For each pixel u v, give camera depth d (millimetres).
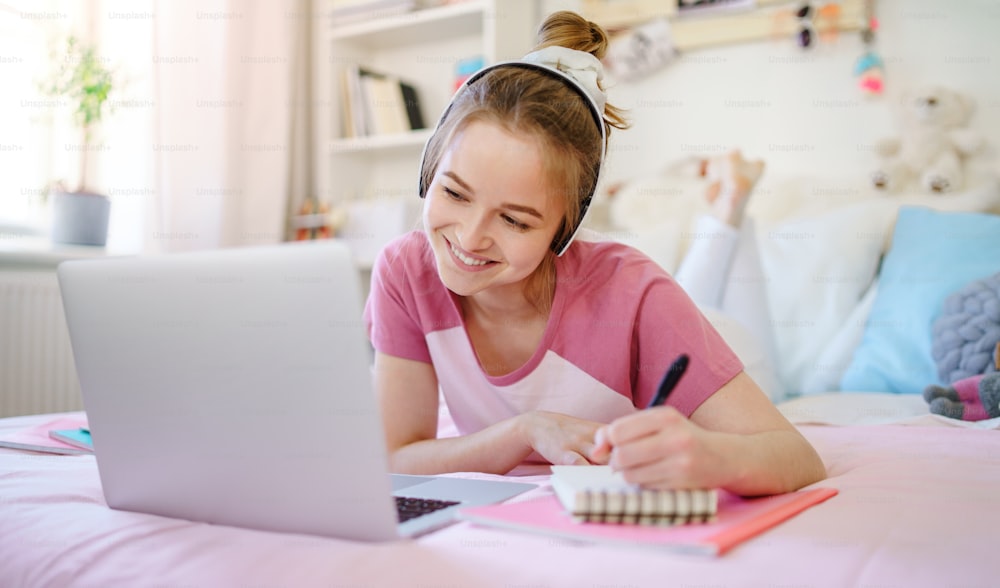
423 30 3045
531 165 870
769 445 801
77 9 2469
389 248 1165
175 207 2607
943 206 2184
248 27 2814
